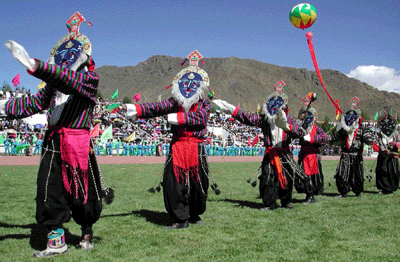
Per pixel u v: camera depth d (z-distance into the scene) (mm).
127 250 4535
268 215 6758
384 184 10195
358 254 4480
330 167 21328
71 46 4520
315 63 7441
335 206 7883
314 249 4668
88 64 4582
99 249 4570
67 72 4098
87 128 4535
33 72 3779
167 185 5742
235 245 4797
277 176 7246
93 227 5668
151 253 4430
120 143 30625
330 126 32125
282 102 7086
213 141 38469
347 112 9398
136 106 5500
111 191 4844
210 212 6980
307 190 8352
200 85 5727
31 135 26125
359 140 9469
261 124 7449
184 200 5719
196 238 5105
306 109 8852
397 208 7617
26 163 18562
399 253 4539
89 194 4523
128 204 7652
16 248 4539
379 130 10453
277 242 4953
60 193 4371
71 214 4664
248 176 14367
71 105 4367
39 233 5223
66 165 4344
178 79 5941
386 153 10133
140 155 30828
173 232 5434
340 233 5469
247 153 39844
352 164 9438
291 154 7777
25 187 9586
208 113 5875
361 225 5984
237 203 8016
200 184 5918
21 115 4562
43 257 4230
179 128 5812
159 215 6617
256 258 4289
